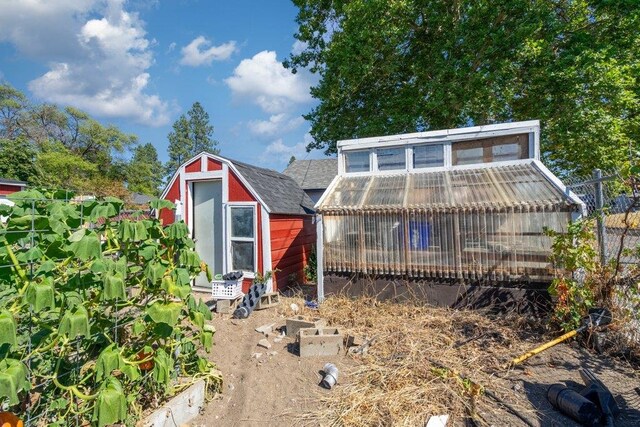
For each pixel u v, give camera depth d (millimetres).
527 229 4891
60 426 2348
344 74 11016
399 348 4043
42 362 2492
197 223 8180
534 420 2758
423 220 5473
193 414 2961
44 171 29641
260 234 7316
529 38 9773
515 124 6477
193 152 55469
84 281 2402
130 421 2428
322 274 6074
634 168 3785
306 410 3014
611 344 3832
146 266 2750
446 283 5359
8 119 34125
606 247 4594
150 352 2705
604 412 2680
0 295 2414
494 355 3814
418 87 11781
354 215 5902
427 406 2953
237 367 3838
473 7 10000
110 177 38844
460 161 6902
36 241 2457
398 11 10719
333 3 12484
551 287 4332
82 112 38156
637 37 9797
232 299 6137
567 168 11500
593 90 9203
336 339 4059
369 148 7508
